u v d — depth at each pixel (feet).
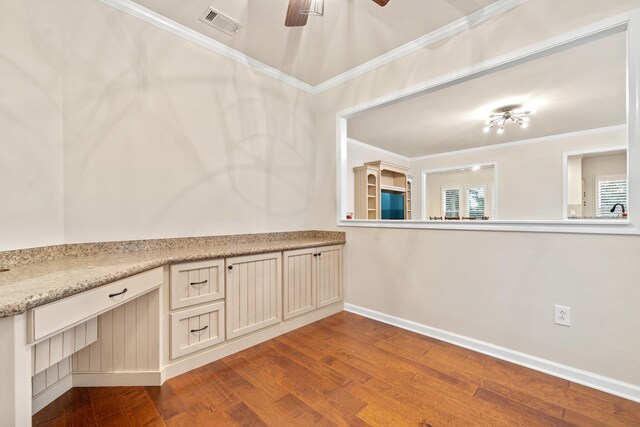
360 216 17.22
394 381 5.82
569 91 11.03
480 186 25.02
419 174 23.22
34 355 4.33
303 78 10.36
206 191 8.06
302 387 5.62
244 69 8.93
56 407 5.01
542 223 6.21
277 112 9.87
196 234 7.84
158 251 6.85
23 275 4.28
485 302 7.04
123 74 6.67
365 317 9.41
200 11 7.04
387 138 17.57
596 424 4.62
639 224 5.13
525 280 6.46
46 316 3.44
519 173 18.43
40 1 5.54
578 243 5.81
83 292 3.97
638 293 5.19
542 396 5.33
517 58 6.37
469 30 7.08
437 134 16.72
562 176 16.97
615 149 15.42
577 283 5.82
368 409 4.99
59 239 5.82
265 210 9.50
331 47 8.46
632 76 5.14
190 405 5.09
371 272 9.35
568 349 5.91
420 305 8.21
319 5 6.21
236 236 8.67
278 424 4.63
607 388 5.45
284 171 10.09
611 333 5.45
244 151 8.95
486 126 15.24
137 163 6.87
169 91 7.38
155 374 5.65
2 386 3.06
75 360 5.61
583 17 5.60
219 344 6.73
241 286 7.09
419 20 7.25
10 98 5.11
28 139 5.35
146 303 5.67
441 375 6.04
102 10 6.40
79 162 6.10
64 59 5.90
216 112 8.29
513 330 6.61
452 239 7.62
